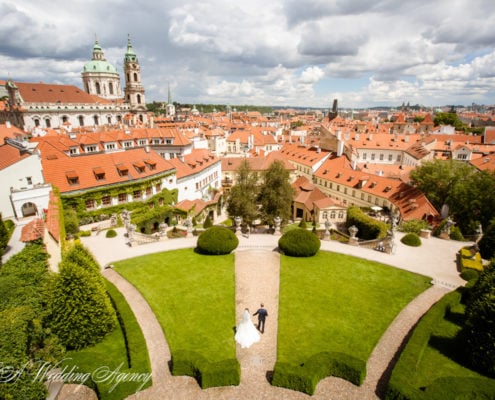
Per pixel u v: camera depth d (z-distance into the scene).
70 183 45.31
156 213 51.03
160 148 75.38
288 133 163.00
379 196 62.62
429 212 50.69
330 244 38.94
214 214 68.12
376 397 16.92
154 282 28.92
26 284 20.36
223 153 118.19
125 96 155.62
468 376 18.09
